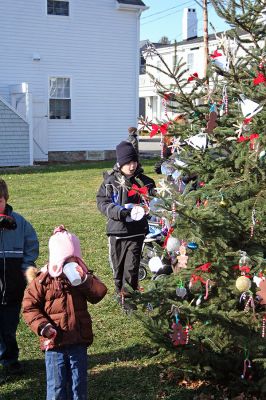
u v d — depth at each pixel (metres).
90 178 16.33
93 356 4.75
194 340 3.90
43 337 3.48
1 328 4.31
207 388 4.09
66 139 22.45
